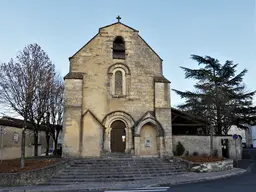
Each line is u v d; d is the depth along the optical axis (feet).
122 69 80.38
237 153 92.79
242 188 41.29
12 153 94.38
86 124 72.33
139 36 83.71
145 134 75.97
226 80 115.65
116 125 76.59
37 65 66.28
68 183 51.13
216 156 79.36
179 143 80.33
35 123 88.89
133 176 56.18
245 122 113.19
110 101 76.89
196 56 119.44
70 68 77.25
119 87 79.61
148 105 78.59
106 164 62.85
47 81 70.59
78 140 70.69
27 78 63.31
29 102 61.46
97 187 45.65
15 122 97.86
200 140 82.38
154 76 81.30
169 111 77.56
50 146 146.51
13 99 63.62
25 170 53.31
